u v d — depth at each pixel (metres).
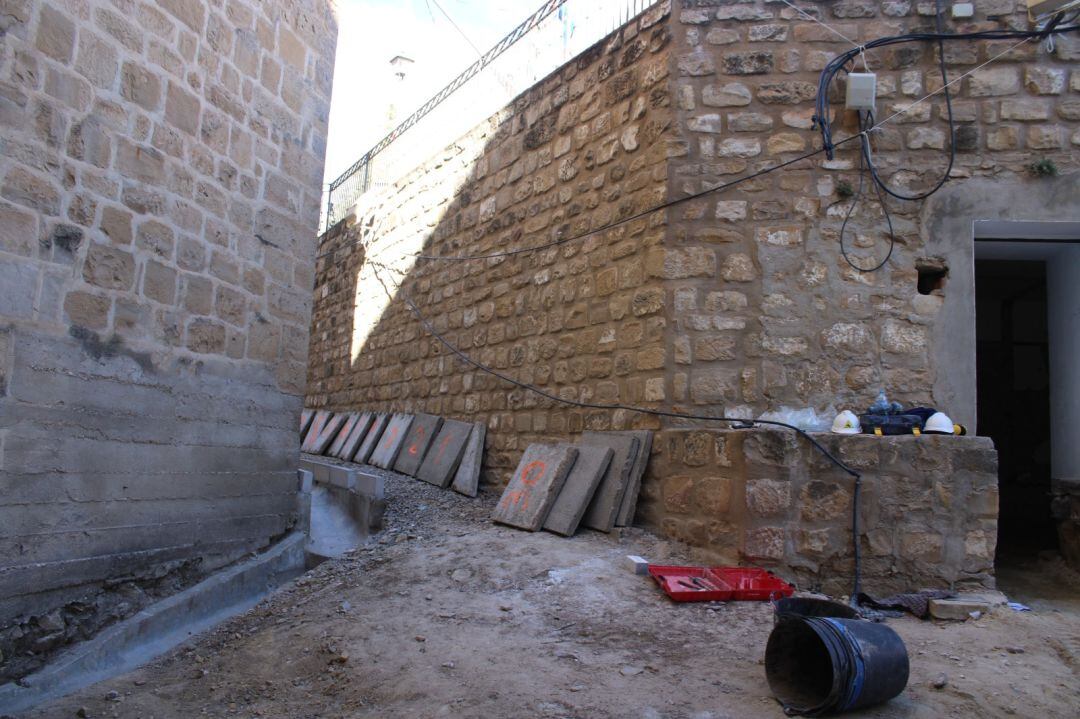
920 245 5.78
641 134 6.49
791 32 6.12
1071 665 3.73
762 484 4.99
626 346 6.35
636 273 6.34
